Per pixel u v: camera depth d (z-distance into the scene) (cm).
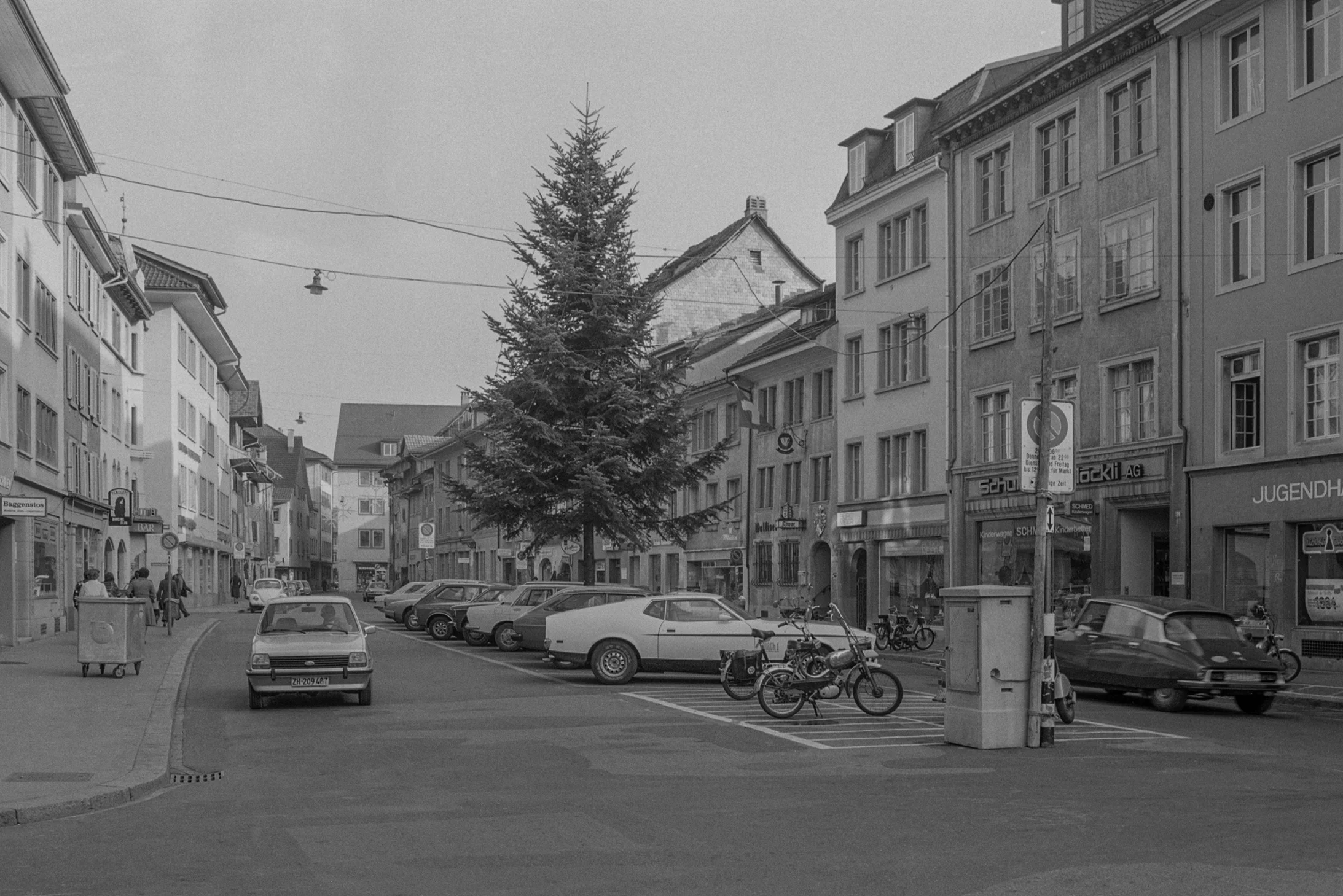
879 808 1076
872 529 4366
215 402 8156
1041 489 1612
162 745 1484
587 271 4194
